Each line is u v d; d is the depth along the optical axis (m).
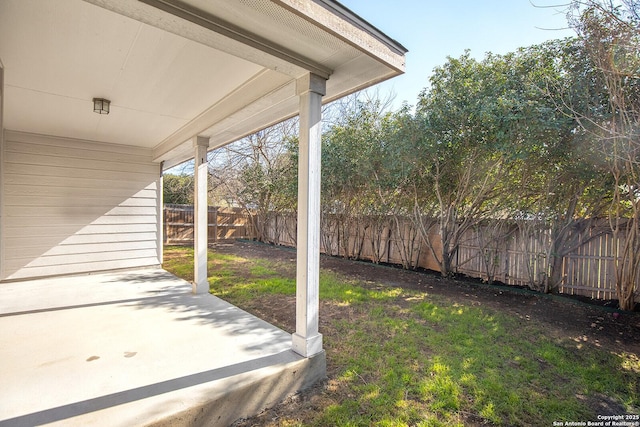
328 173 7.65
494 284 5.30
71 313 3.46
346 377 2.40
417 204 6.26
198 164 4.14
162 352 2.48
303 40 1.97
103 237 5.60
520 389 2.25
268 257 8.45
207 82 2.80
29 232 4.95
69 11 1.79
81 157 5.35
